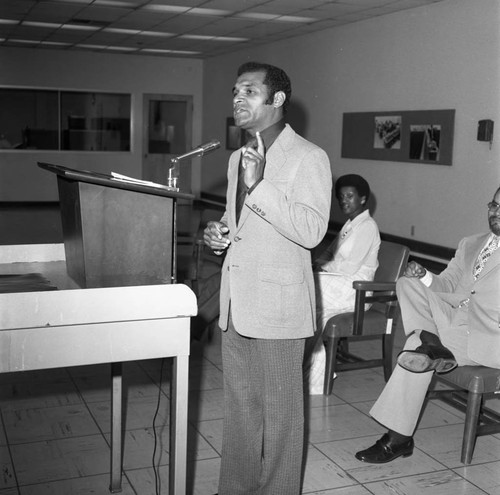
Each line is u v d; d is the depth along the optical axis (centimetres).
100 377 405
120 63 1491
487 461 310
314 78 1086
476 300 310
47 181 1465
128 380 401
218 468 293
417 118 842
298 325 229
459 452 318
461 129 777
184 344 197
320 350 393
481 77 745
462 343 314
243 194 236
